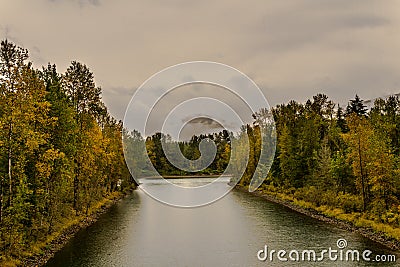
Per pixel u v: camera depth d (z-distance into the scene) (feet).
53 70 111.14
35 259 82.84
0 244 76.74
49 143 96.48
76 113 127.85
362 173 125.08
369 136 124.98
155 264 82.53
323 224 124.98
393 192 121.29
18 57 79.10
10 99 76.69
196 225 126.31
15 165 80.69
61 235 105.50
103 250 93.45
